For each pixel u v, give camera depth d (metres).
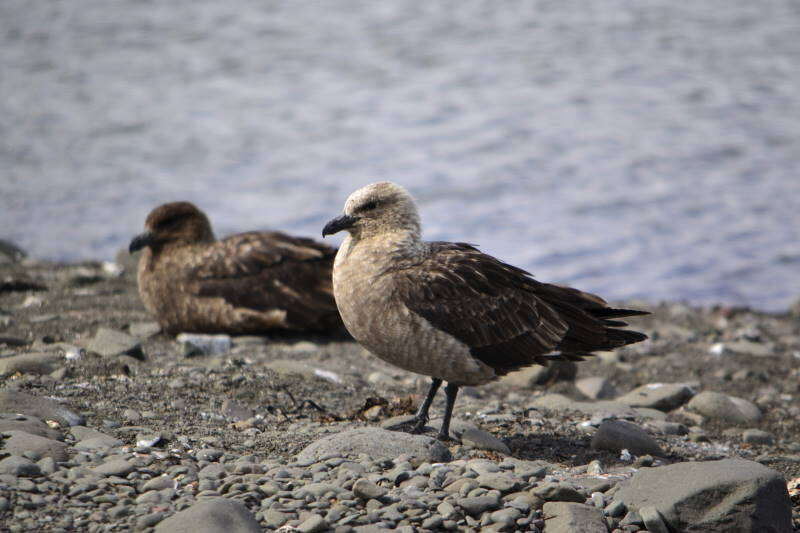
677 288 19.59
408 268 9.09
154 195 24.59
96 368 10.55
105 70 36.56
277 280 13.48
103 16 45.38
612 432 9.51
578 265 20.67
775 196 24.22
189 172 26.33
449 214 23.25
